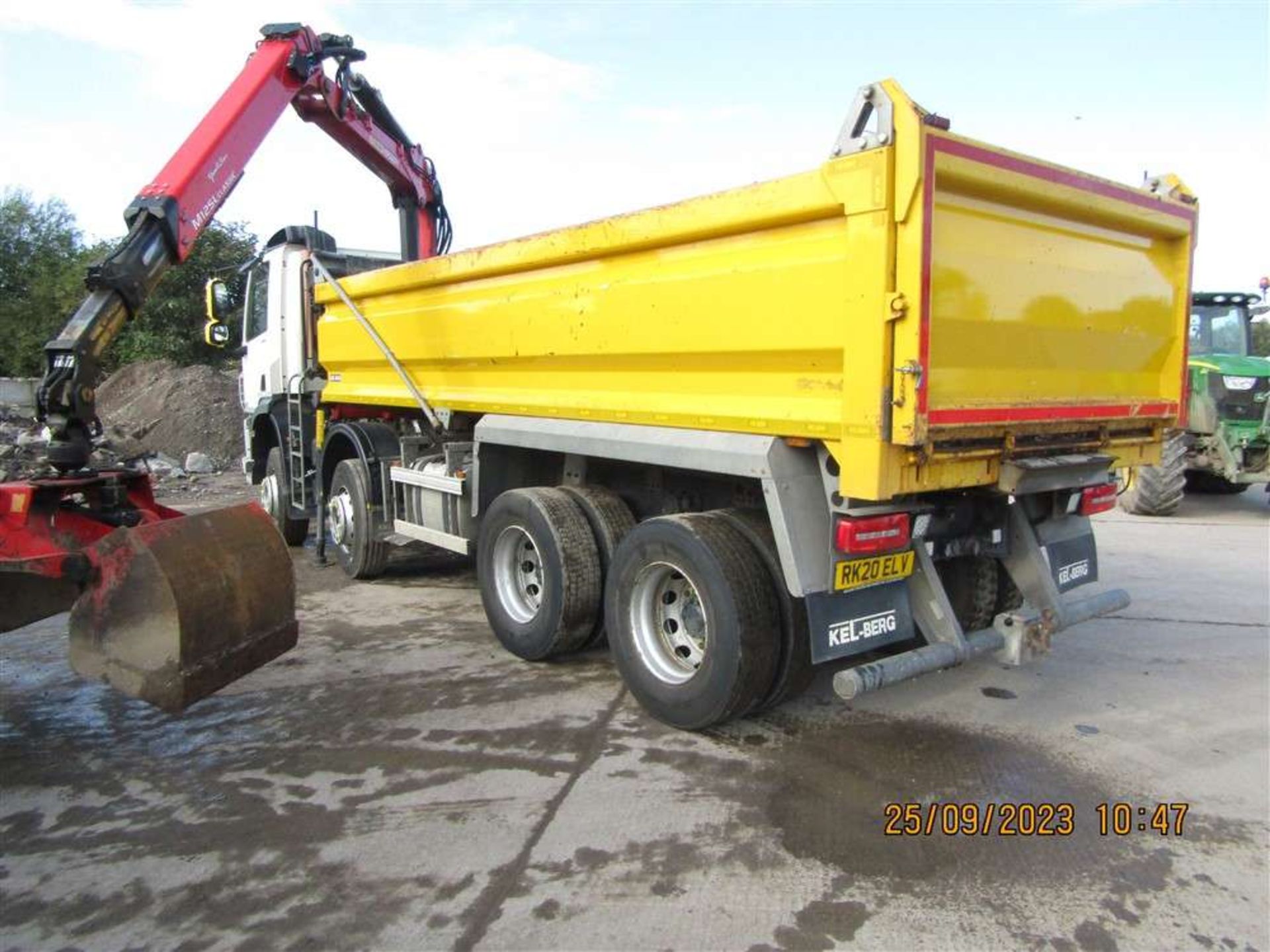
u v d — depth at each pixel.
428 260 5.66
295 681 4.78
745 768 3.68
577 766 3.72
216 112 5.19
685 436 3.97
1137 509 9.79
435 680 4.77
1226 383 9.70
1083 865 2.96
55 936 2.66
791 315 3.44
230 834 3.22
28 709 4.44
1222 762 3.71
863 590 3.62
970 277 3.36
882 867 2.96
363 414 7.60
